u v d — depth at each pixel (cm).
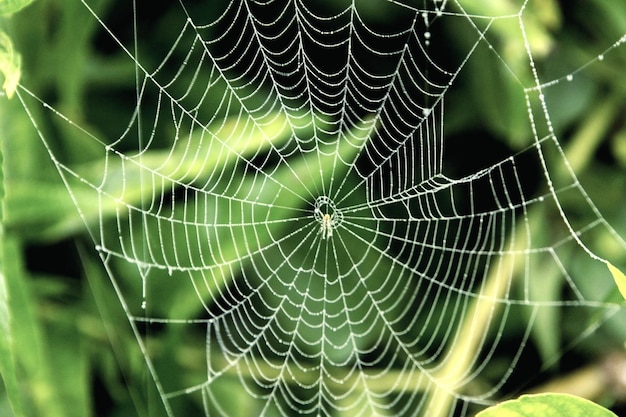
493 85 60
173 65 59
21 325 55
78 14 57
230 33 59
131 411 58
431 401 63
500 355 64
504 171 62
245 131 59
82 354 57
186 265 58
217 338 60
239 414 60
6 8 47
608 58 61
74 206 56
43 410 56
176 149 58
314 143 60
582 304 62
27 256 57
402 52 59
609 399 62
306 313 63
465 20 60
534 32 59
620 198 63
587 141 62
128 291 58
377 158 62
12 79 48
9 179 55
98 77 58
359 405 63
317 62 60
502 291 63
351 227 63
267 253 62
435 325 64
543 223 63
